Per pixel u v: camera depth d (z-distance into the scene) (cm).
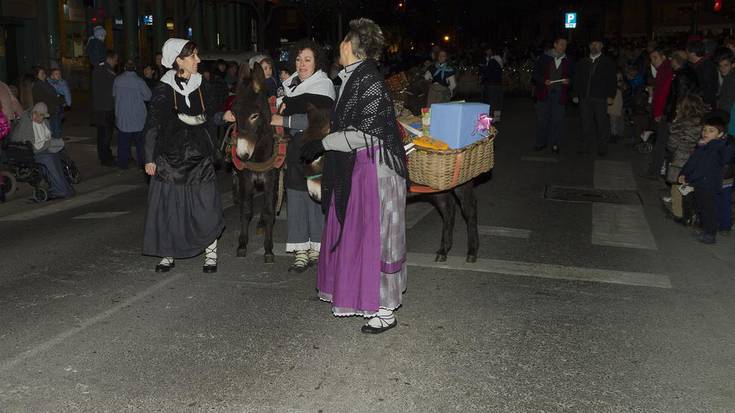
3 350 500
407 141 573
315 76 620
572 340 520
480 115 603
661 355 496
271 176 689
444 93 1445
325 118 619
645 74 1795
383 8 4634
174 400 427
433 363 479
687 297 616
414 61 2786
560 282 653
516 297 611
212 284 642
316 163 622
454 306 588
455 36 6216
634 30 4816
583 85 1365
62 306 588
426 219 895
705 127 774
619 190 1076
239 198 719
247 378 456
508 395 436
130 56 2959
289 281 651
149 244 646
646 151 1402
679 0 3678
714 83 990
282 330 536
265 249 704
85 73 2894
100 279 659
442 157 570
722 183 790
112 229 855
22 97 1220
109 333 530
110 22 3030
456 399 430
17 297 611
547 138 1497
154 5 3256
